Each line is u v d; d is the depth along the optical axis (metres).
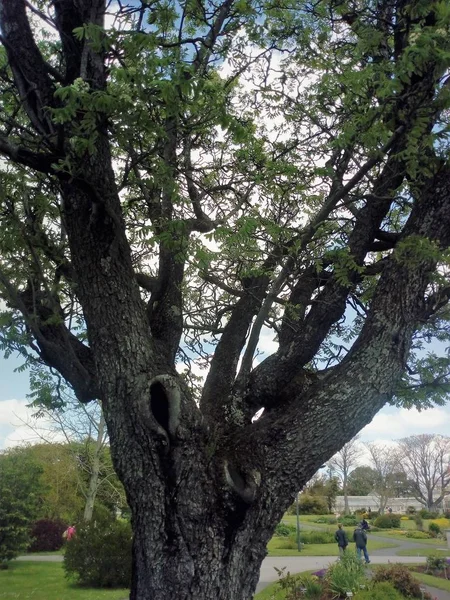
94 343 4.16
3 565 22.48
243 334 5.37
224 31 5.82
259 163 6.57
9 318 5.21
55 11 4.85
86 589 16.06
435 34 4.09
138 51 4.10
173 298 4.98
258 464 4.06
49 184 5.31
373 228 5.37
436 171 4.80
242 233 5.18
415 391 6.32
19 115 5.77
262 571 19.66
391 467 74.44
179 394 3.93
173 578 3.76
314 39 6.45
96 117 4.02
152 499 3.84
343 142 4.94
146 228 4.74
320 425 4.13
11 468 23.59
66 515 32.78
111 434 3.99
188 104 4.41
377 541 38.81
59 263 5.22
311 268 5.71
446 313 6.00
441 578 18.34
